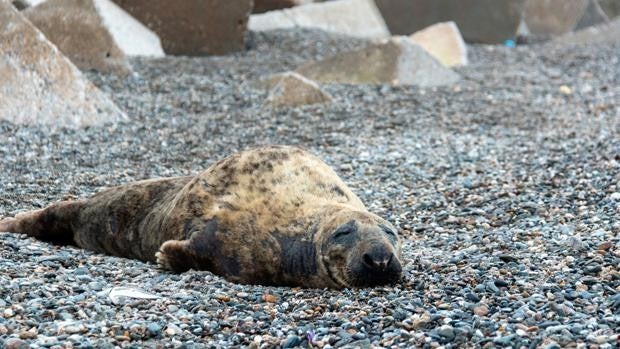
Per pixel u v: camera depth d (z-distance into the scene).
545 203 26.38
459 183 29.77
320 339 16.11
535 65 59.50
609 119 42.62
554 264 20.17
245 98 44.31
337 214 18.67
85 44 47.38
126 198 21.97
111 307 17.53
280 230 19.08
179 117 40.19
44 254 21.28
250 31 63.31
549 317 16.72
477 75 54.16
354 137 37.66
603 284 18.52
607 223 23.64
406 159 33.66
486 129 40.03
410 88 48.16
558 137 37.66
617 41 72.81
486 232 24.05
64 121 37.06
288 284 19.16
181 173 31.50
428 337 15.96
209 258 19.47
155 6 56.97
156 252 20.77
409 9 77.19
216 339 16.31
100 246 22.45
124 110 40.62
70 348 15.41
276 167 19.91
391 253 17.94
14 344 15.28
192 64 52.25
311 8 71.06
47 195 27.91
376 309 17.33
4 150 33.12
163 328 16.56
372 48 50.56
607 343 15.16
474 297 18.02
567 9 85.94
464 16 76.50
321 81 50.38
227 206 19.56
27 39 38.03
